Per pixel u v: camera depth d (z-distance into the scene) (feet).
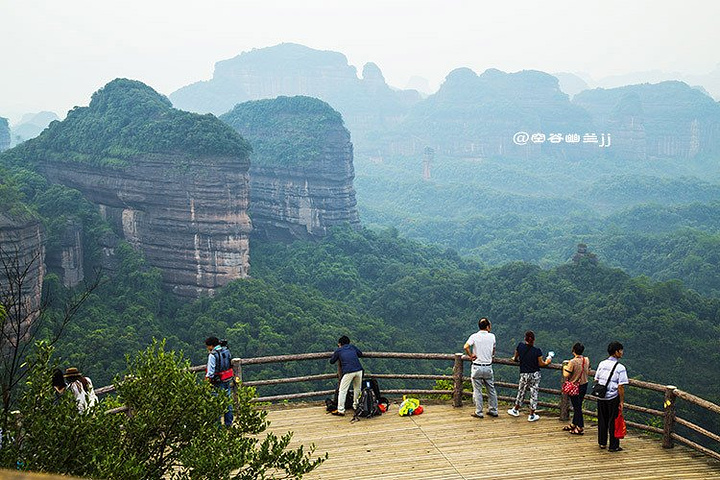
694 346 283.18
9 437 29.19
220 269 296.30
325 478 40.16
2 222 188.24
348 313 313.94
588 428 49.52
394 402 58.34
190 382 34.14
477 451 44.55
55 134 335.47
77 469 28.86
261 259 398.42
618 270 347.56
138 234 303.27
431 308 348.18
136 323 249.55
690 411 205.26
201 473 29.78
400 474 40.73
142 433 32.58
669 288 319.47
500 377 260.01
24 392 30.78
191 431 33.32
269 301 287.89
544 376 271.49
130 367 35.63
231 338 253.65
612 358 44.91
